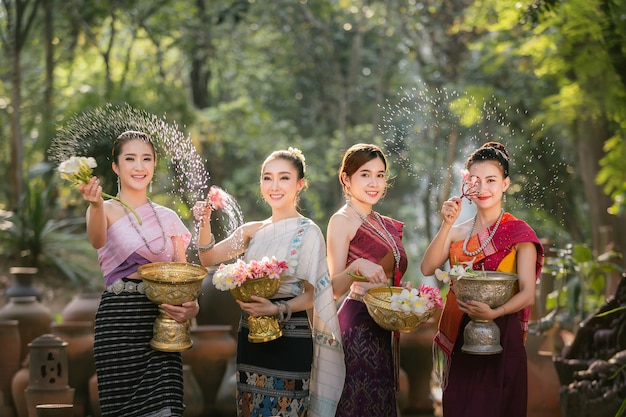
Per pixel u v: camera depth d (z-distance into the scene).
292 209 5.53
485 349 5.11
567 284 9.66
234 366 8.20
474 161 5.47
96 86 16.48
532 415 7.69
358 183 5.55
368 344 5.41
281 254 5.33
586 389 6.66
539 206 7.44
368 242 5.52
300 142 21.94
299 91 23.47
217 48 20.06
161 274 5.11
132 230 5.29
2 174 17.86
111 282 5.25
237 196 21.70
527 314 5.44
